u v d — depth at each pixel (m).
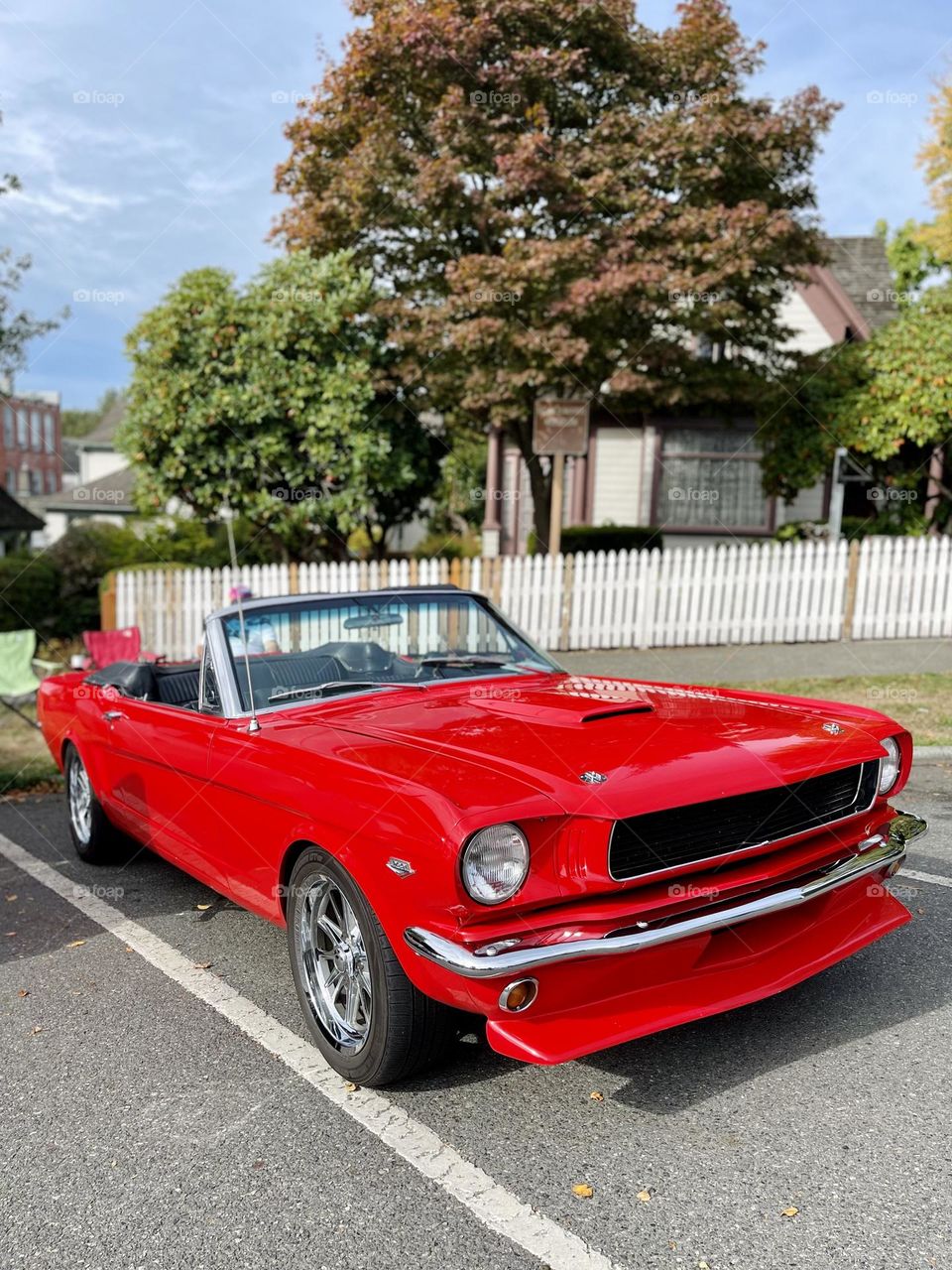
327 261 12.84
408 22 11.03
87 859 5.62
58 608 16.33
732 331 13.52
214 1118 2.92
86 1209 2.52
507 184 11.34
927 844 5.22
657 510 17.91
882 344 13.41
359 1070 3.00
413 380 12.93
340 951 3.13
